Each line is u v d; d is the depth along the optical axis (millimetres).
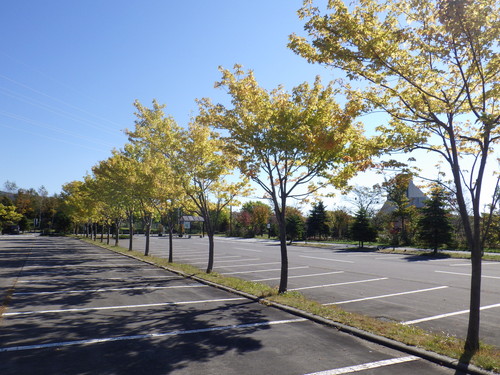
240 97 10469
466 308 8961
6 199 72562
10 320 7715
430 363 5395
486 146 5773
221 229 76500
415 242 33281
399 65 6367
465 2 5168
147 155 22094
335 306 9141
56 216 65500
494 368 4957
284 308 8695
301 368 5180
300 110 10109
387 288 11773
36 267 17031
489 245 28391
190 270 15531
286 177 10898
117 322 7602
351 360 5500
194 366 5242
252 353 5793
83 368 5156
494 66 5773
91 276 14336
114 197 24766
